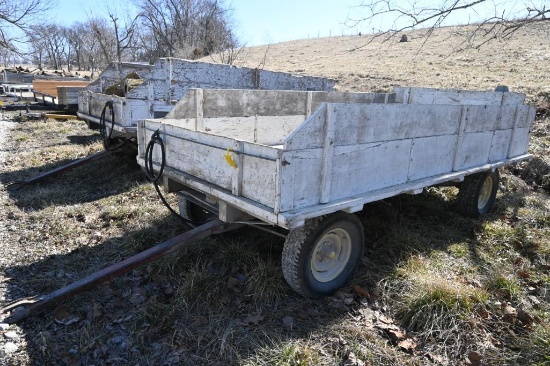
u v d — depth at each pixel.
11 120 12.41
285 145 2.65
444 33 30.67
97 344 2.81
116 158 7.33
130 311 3.17
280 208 2.73
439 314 3.16
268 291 3.34
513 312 3.26
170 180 3.83
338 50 34.84
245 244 4.06
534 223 5.09
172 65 6.89
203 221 4.57
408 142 3.68
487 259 4.18
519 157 5.50
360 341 2.94
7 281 3.53
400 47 29.98
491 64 19.31
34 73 23.48
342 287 3.54
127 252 4.09
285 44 47.19
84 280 3.08
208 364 2.67
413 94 6.82
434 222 5.05
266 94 5.64
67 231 4.53
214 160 3.24
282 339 2.90
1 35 21.56
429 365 2.76
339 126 2.97
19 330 2.89
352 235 3.47
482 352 2.87
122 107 6.07
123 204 5.39
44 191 5.86
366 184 3.38
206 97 5.03
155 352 2.77
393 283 3.60
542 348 2.83
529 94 11.16
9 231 4.55
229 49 20.72
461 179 4.41
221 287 3.44
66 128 11.28
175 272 3.68
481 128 4.63
